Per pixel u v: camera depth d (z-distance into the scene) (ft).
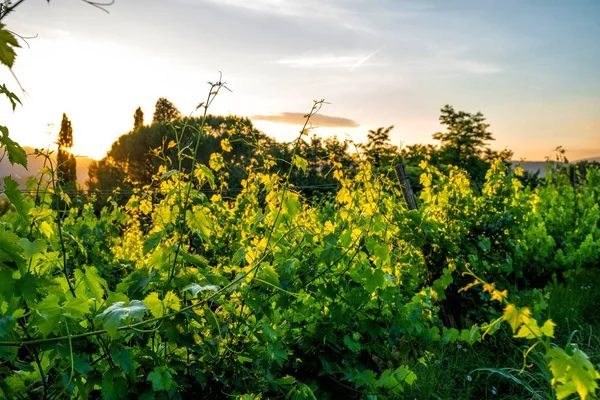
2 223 7.52
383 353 11.43
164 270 8.55
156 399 7.31
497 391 14.55
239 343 9.16
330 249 10.29
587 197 33.24
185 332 7.86
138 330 6.96
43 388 7.00
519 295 18.97
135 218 21.81
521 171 22.04
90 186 118.62
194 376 8.16
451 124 166.40
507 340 16.81
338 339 10.68
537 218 27.27
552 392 12.25
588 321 21.42
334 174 13.97
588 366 5.08
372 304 10.89
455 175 21.45
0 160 5.77
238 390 8.68
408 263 13.15
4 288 5.64
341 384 10.64
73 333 6.67
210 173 9.09
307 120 10.28
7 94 5.06
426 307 12.25
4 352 6.04
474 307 18.06
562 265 24.85
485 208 20.79
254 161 19.80
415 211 15.02
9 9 3.59
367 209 11.55
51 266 8.02
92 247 15.64
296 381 9.51
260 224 15.28
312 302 10.69
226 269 10.43
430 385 13.93
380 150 14.55
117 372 6.94
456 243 18.99
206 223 9.16
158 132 101.14
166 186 10.55
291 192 10.30
